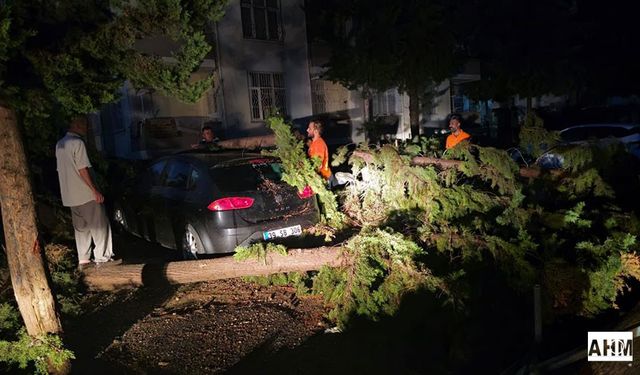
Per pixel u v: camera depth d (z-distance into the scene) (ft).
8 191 12.22
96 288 17.03
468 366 14.10
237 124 47.52
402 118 62.75
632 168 23.56
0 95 12.14
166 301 17.71
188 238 20.44
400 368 13.60
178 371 13.23
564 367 11.19
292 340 14.67
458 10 52.75
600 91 75.05
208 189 19.54
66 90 20.63
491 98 59.93
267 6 50.16
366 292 14.83
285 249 16.15
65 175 17.76
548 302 15.46
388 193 19.02
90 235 18.26
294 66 52.44
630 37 70.59
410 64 41.63
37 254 12.61
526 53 54.60
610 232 17.88
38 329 12.75
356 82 44.29
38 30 21.18
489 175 18.43
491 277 16.62
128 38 21.07
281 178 19.30
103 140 44.88
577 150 20.01
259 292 18.11
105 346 14.61
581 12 69.67
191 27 21.54
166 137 41.52
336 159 20.84
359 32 43.37
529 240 15.93
